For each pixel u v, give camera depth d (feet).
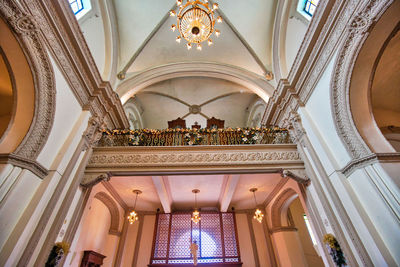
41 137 13.56
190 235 28.84
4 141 12.54
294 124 19.58
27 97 13.35
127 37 26.71
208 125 28.53
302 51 17.87
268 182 23.34
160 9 25.75
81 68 17.76
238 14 26.25
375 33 12.45
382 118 19.42
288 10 22.86
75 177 16.24
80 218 16.28
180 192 26.63
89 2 20.40
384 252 10.78
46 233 13.17
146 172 17.81
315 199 16.35
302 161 18.12
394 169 11.55
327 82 15.46
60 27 14.89
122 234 28.12
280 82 20.65
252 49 27.35
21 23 11.78
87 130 18.28
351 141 13.58
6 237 11.08
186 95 35.29
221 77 29.89
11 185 11.55
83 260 20.84
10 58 12.69
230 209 30.68
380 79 17.29
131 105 32.37
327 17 15.26
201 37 17.83
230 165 17.99
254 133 21.04
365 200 12.29
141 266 26.94
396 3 11.10
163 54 28.96
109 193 24.30
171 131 21.08
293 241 25.17
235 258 27.27
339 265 12.80
